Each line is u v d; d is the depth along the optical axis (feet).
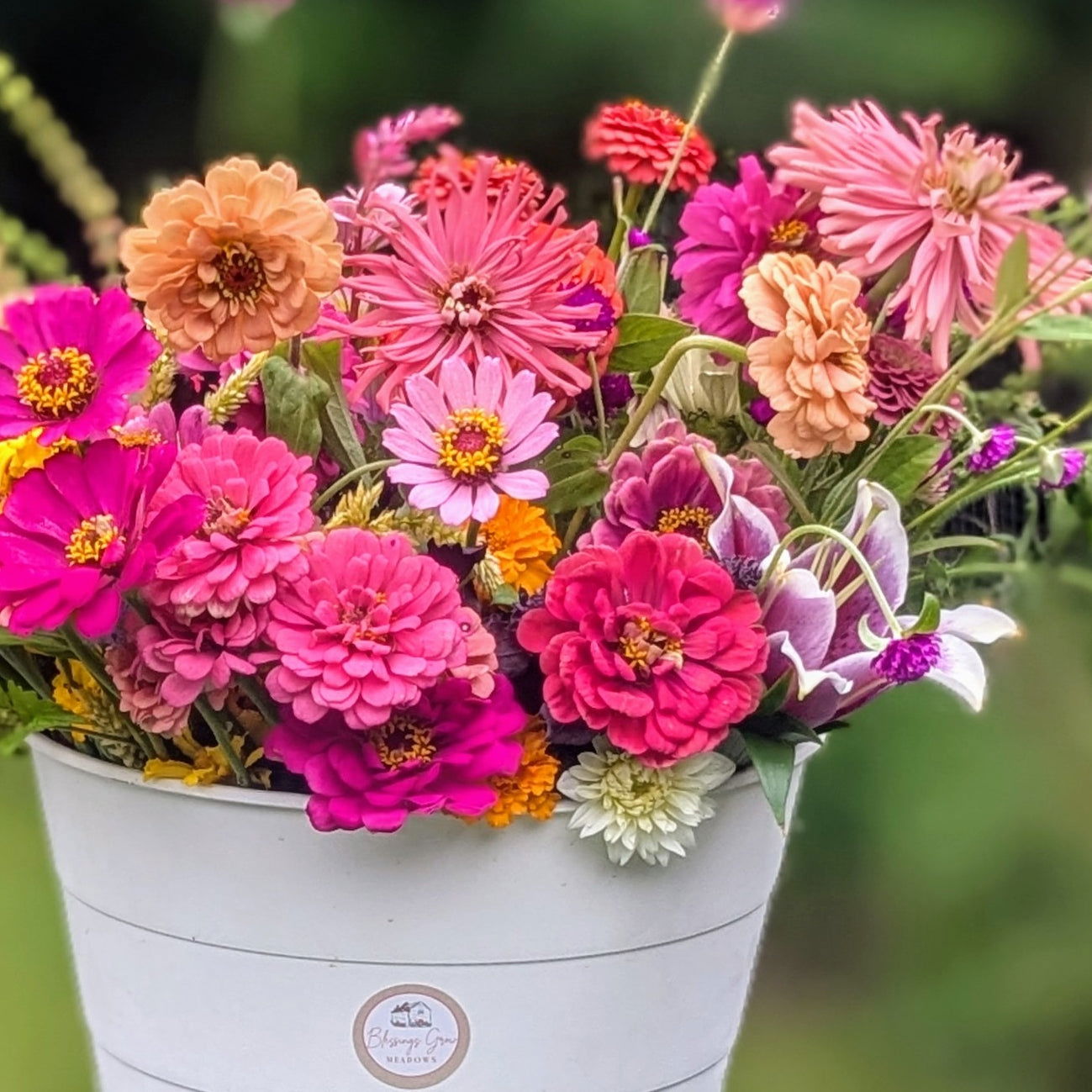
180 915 4.32
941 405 4.41
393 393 4.32
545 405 4.13
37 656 4.47
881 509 4.21
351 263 4.23
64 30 10.19
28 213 7.32
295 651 4.01
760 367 4.17
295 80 7.22
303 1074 4.34
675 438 4.32
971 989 8.50
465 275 4.22
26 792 6.27
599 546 4.14
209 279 4.05
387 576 4.07
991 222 4.40
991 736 8.51
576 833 4.25
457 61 10.25
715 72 4.70
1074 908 8.50
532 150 10.37
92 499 4.05
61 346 4.12
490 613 4.25
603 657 4.08
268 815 4.22
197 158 8.84
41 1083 6.00
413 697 4.00
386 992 4.30
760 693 4.12
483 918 4.26
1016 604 5.62
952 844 8.48
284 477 4.09
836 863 8.73
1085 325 4.49
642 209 5.13
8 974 6.08
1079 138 10.31
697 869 4.36
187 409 4.25
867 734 8.68
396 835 4.22
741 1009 4.65
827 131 4.37
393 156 4.67
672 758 4.10
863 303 4.46
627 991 4.37
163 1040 4.41
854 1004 8.62
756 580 4.19
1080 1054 8.43
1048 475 4.33
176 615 4.06
